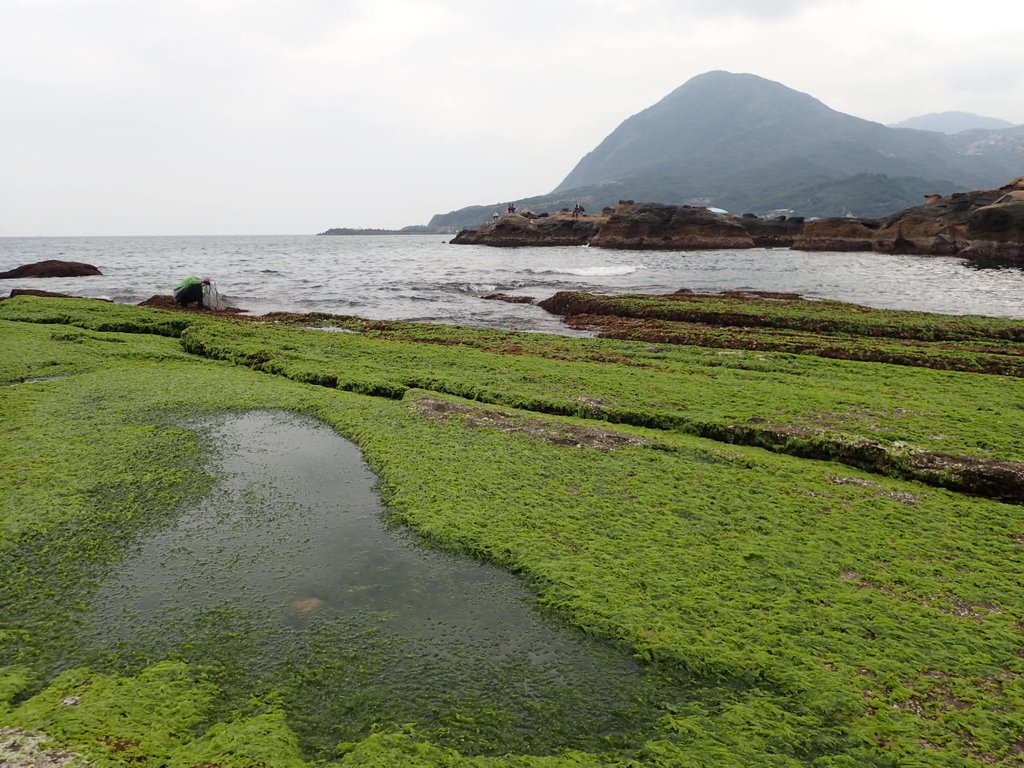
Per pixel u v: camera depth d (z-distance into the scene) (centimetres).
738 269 7488
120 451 1394
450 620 815
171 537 1036
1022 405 1730
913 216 10519
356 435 1513
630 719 648
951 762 579
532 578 897
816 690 671
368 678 706
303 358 2372
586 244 15288
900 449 1349
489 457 1336
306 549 998
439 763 574
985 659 720
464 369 2191
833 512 1101
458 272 8056
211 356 2578
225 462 1365
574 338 3005
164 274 7719
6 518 1055
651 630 771
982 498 1198
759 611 807
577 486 1196
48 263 6994
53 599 856
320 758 589
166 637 777
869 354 2525
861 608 812
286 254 14900
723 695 677
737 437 1525
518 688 693
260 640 772
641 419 1648
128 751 575
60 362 2222
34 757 559
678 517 1070
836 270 7200
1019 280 5803
